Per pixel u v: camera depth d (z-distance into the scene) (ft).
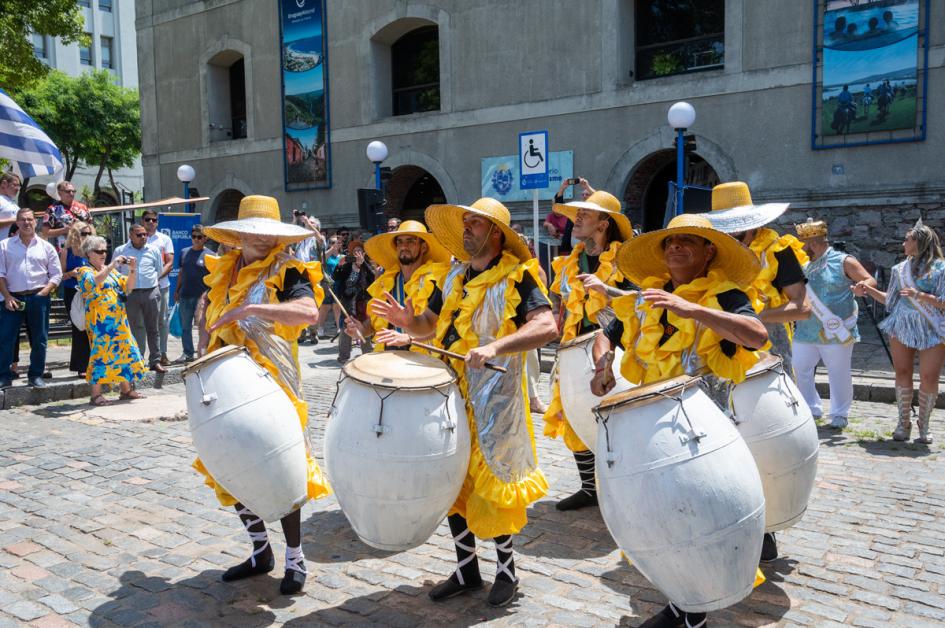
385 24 62.90
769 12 47.55
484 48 58.13
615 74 52.65
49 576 14.07
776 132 47.91
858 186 45.73
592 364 16.06
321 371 36.86
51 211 36.63
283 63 68.80
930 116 43.55
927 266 22.24
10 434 24.52
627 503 9.70
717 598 9.82
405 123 62.49
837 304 24.25
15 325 29.37
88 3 148.66
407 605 12.83
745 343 10.69
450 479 11.46
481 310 12.52
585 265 18.83
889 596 12.94
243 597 13.16
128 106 128.16
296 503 12.53
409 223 15.47
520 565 14.42
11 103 39.19
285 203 70.38
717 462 9.64
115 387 31.58
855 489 18.58
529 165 32.12
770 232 15.25
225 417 11.96
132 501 18.15
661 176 57.31
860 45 44.83
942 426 25.03
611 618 12.30
